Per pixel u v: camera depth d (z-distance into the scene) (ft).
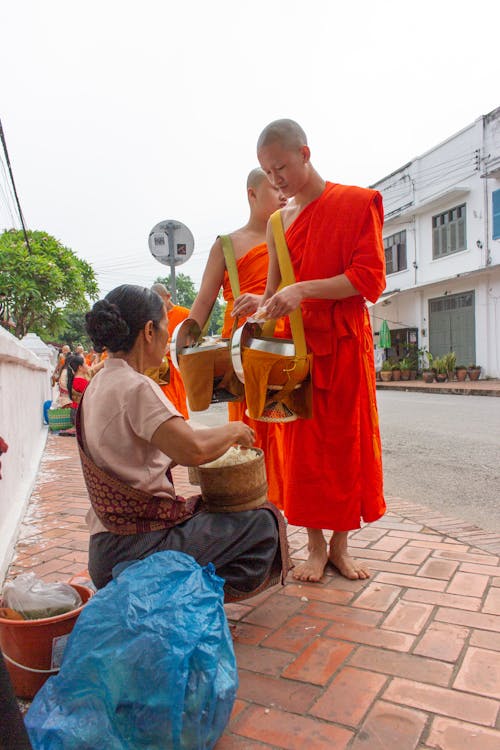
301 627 7.85
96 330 6.53
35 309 65.92
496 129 58.03
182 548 6.75
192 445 6.31
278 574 7.73
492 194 59.00
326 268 8.96
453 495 16.11
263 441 10.91
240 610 8.45
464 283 64.08
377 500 9.42
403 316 75.25
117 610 5.37
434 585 9.04
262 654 7.20
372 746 5.50
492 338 61.26
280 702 6.22
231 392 9.07
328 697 6.26
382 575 9.54
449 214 65.77
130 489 6.52
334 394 9.06
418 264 71.77
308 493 9.25
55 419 32.09
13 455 14.51
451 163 64.69
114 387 6.41
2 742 3.78
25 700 6.51
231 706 5.51
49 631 6.39
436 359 65.92
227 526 7.04
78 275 69.92
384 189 77.25
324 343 9.00
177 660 5.09
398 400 47.39
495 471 18.94
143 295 6.69
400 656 7.01
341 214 8.80
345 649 7.23
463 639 7.34
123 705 5.15
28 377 21.71
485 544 11.03
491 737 5.55
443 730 5.67
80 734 5.04
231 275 10.36
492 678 6.47
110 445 6.42
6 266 62.85
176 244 23.99
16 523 12.26
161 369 16.07
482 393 49.88
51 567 10.41
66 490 16.87
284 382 8.38
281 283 9.41
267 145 8.71
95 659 5.20
